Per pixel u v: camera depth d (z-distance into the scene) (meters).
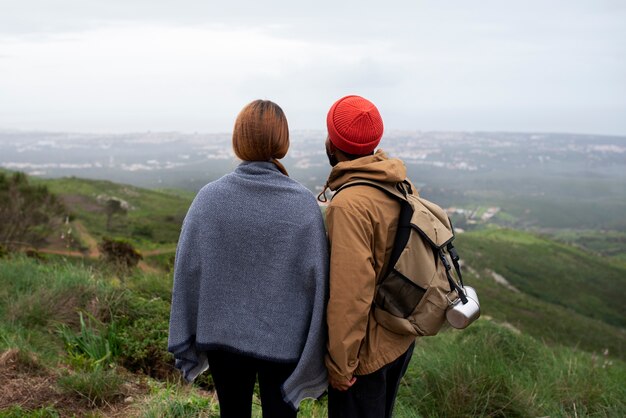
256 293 1.78
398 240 1.88
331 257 1.79
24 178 23.17
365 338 1.91
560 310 49.22
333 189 2.02
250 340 1.78
